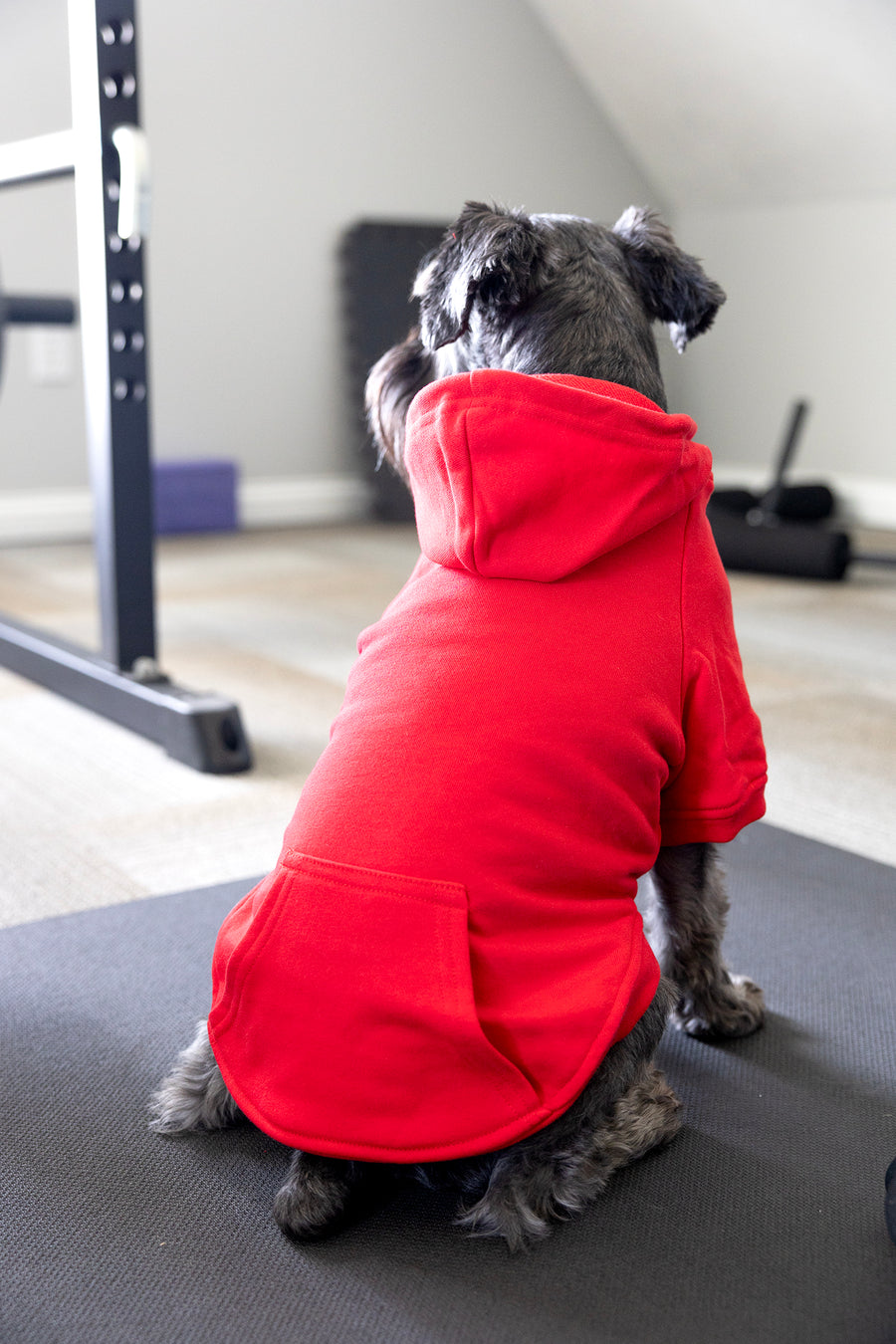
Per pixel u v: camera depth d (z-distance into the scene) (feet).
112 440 7.72
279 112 15.62
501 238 3.76
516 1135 3.21
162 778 7.15
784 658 9.84
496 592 3.52
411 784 3.31
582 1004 3.30
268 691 8.83
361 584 12.62
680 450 3.52
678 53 16.20
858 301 16.92
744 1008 4.47
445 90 16.75
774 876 5.83
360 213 16.51
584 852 3.37
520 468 3.43
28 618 10.99
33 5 13.79
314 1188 3.41
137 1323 3.12
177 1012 4.61
